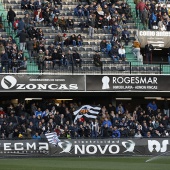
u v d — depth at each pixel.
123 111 98.94
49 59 99.62
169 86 100.00
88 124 94.81
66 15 111.19
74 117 96.56
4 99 104.19
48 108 97.19
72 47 105.06
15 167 69.31
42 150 88.44
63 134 92.31
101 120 95.56
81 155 89.44
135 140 90.75
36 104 101.00
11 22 106.25
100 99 106.25
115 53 103.88
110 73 99.81
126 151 90.31
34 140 88.62
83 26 108.81
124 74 99.00
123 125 95.19
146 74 99.38
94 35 108.12
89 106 97.12
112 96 104.56
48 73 97.44
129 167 69.19
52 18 108.56
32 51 100.62
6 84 96.06
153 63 103.06
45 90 97.25
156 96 105.75
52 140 88.50
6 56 96.88
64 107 96.94
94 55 101.19
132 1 117.56
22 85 96.50
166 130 96.94
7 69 96.69
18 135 91.88
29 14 109.31
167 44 110.81
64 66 99.81
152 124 96.75
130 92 104.19
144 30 110.19
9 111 94.56
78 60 100.31
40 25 107.81
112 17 110.19
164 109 103.56
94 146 89.81
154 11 112.75
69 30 108.31
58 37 104.19
